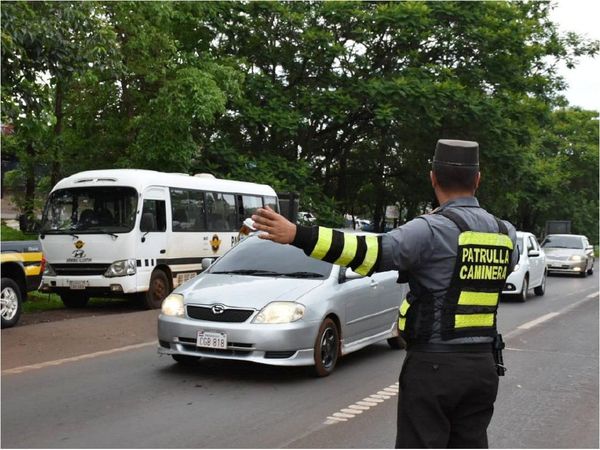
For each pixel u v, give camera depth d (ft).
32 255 37.32
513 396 24.39
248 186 60.75
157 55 61.57
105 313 44.27
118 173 47.16
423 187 101.76
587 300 59.82
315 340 25.00
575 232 174.60
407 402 10.48
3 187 67.51
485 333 10.51
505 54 85.05
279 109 75.82
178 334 24.93
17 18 35.27
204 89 61.00
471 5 82.79
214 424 19.48
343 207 95.09
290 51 81.92
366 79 79.92
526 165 86.63
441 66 81.10
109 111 66.64
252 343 23.95
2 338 32.68
